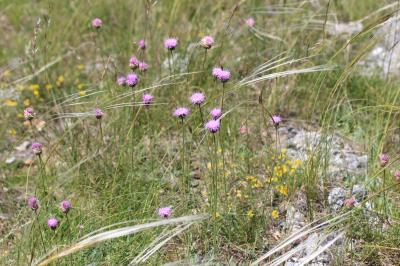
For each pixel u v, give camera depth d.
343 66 5.39
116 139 4.73
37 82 5.75
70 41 6.32
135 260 3.43
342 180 4.45
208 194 4.16
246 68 5.38
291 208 4.18
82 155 4.68
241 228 3.99
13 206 4.42
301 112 5.25
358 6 6.49
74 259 3.75
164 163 4.62
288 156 4.70
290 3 5.98
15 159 4.98
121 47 5.93
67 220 3.85
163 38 5.90
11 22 6.90
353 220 3.89
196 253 3.87
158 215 3.99
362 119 5.12
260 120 4.97
